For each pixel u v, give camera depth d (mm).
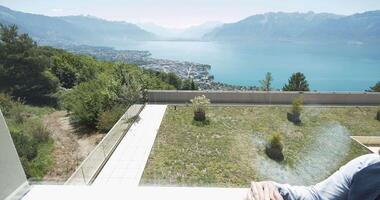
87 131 7805
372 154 924
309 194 964
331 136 5266
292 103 7176
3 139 1059
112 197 1093
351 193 866
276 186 987
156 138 8305
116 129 8398
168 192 1092
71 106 8117
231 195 1069
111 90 10820
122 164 5863
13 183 1097
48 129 4340
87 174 3910
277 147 5422
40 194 1135
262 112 8477
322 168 3812
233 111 9867
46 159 3434
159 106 12391
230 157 6465
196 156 6734
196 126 9500
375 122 5637
